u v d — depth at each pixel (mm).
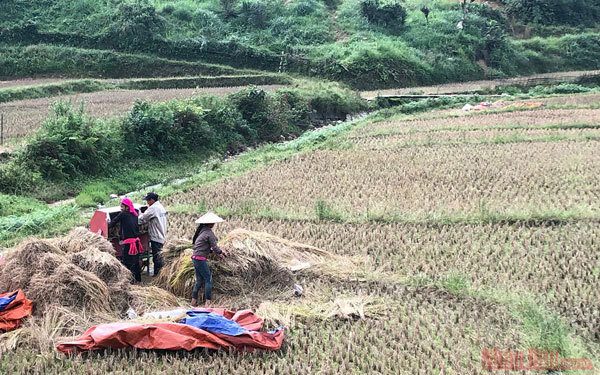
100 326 9117
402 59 55156
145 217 12094
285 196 18219
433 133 28188
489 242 13734
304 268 12273
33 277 10086
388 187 18672
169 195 19125
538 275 11734
